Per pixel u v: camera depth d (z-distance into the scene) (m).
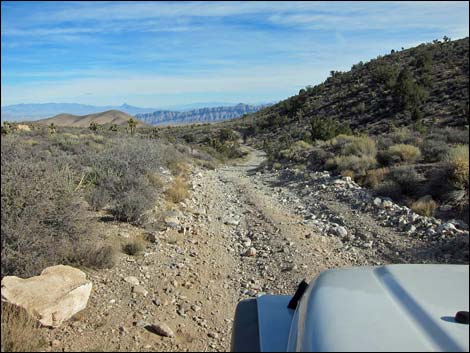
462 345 1.91
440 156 18.09
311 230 11.32
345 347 1.96
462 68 66.88
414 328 2.10
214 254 9.06
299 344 2.21
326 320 2.22
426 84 63.28
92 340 4.79
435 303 2.31
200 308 6.10
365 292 2.50
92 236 7.97
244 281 7.48
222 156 50.53
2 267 5.96
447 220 11.27
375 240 10.15
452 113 49.00
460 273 2.78
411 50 97.94
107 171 13.28
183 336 5.19
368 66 100.81
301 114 89.31
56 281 5.35
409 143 23.45
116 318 5.41
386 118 59.16
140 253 8.21
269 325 2.76
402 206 13.09
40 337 4.64
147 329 5.21
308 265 8.31
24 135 37.41
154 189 13.81
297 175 22.97
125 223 9.98
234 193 18.83
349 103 76.81
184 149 40.88
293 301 2.99
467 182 12.86
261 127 101.81
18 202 6.49
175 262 8.03
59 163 13.95
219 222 12.38
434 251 9.01
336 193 16.02
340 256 9.03
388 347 1.94
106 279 6.67
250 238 10.64
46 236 6.63
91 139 35.84
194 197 16.39
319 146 33.19
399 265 3.00
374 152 22.94
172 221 10.85
